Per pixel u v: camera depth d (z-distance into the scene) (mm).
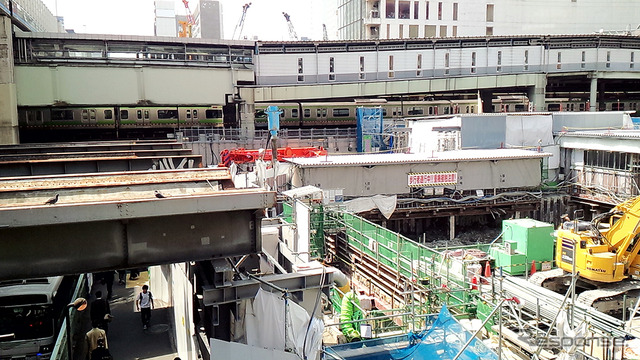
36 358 17469
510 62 62438
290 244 22328
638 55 65812
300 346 11227
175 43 53000
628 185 35719
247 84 57188
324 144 53812
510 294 18516
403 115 68375
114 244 10359
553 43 63375
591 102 65375
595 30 94688
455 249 27047
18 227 9398
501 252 24641
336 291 20469
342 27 102312
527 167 37688
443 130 43844
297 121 61781
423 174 34938
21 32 47500
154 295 22438
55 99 48594
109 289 22031
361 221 26703
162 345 17203
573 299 14250
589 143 39062
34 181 12969
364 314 18500
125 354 16562
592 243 21906
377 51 59312
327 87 57625
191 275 13086
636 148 34656
